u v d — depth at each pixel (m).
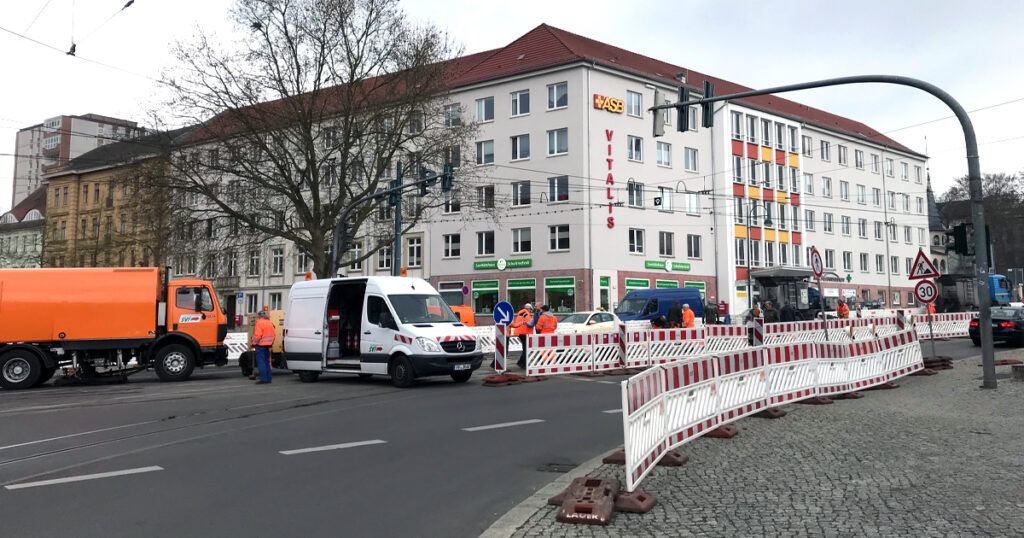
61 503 6.41
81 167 65.88
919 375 16.86
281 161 31.03
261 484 7.11
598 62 43.44
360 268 50.69
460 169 33.50
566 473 7.52
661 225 46.47
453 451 8.77
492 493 6.77
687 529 5.38
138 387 18.08
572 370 19.59
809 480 6.82
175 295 20.09
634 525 5.52
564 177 43.38
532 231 44.16
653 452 7.20
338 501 6.46
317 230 31.16
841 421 10.38
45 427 11.07
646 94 46.22
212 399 14.66
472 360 17.11
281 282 54.97
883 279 65.38
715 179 50.41
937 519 5.46
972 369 17.58
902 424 9.97
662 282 46.06
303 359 18.58
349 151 31.77
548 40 47.06
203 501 6.46
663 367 7.80
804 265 56.38
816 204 58.31
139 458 8.44
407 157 32.69
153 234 32.81
